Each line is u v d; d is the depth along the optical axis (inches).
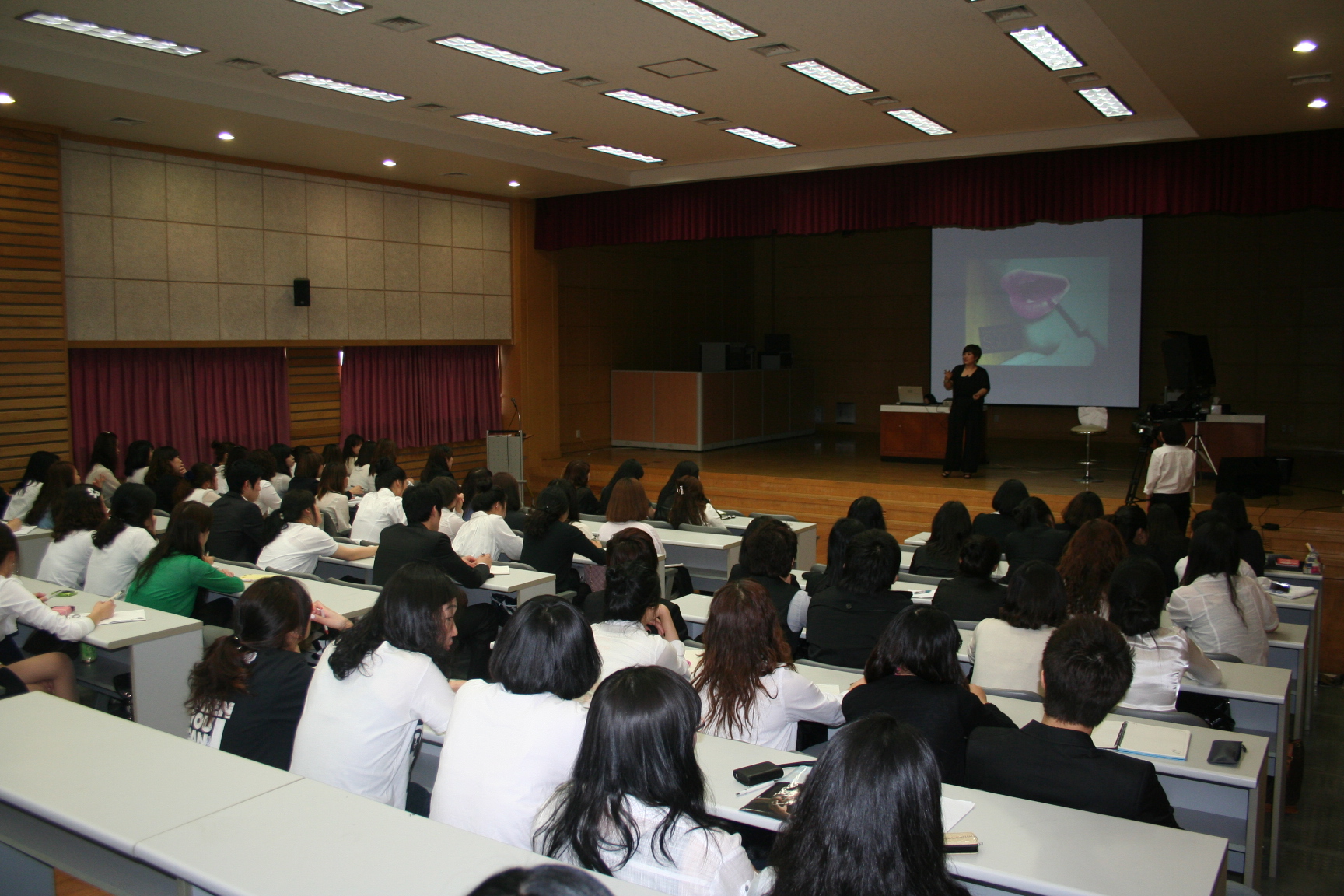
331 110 330.0
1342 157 322.0
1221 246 545.3
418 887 65.7
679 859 68.3
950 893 56.0
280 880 66.2
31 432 320.5
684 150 404.5
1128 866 77.6
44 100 289.6
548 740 82.7
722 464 489.4
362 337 429.1
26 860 89.0
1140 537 214.7
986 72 281.9
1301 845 153.4
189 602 174.7
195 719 103.4
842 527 168.9
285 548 202.2
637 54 266.4
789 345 655.8
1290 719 186.5
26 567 261.6
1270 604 166.2
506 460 463.2
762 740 109.3
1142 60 241.6
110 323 342.6
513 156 397.4
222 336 376.2
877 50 261.1
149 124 322.0
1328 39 223.8
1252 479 356.5
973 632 156.6
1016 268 561.6
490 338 489.4
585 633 87.2
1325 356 523.2
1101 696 90.4
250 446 397.7
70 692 151.6
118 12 234.4
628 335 597.3
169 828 73.7
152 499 197.5
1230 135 333.7
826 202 419.5
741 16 234.2
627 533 162.2
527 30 246.2
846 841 55.8
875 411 668.7
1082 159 366.6
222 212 374.6
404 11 233.5
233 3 228.1
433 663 102.7
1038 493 380.5
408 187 446.0
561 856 71.9
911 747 57.1
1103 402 546.6
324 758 95.7
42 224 321.1
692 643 162.6
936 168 394.3
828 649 144.3
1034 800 90.3
